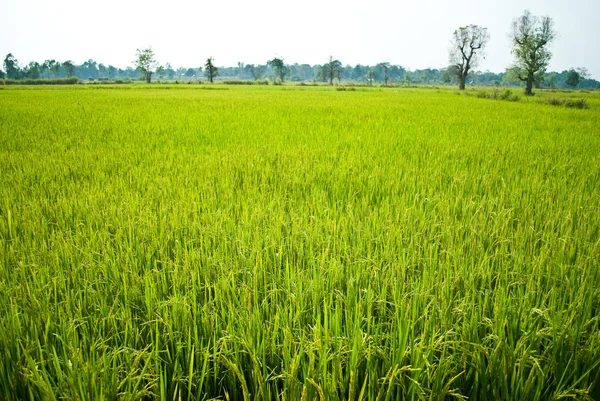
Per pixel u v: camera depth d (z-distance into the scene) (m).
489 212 4.09
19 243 3.43
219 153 7.46
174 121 12.68
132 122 12.37
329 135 9.87
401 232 3.61
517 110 19.56
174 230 3.66
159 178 5.65
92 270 2.83
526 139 9.62
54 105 19.34
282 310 2.41
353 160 6.77
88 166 6.54
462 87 75.19
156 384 1.91
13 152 7.60
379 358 2.09
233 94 34.59
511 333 2.18
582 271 2.85
